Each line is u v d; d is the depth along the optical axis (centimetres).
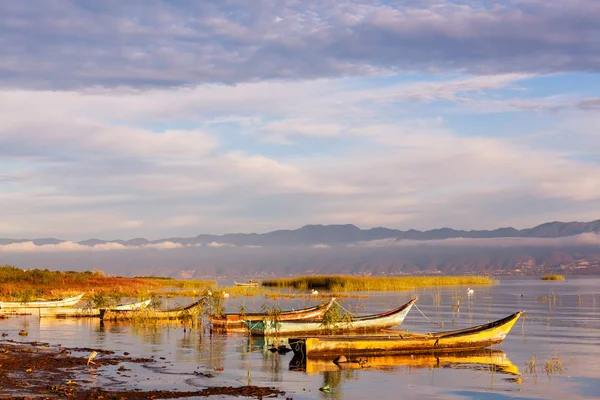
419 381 2984
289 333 4522
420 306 7669
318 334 4575
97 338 4431
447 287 13375
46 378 2827
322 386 2845
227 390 2675
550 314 6681
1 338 4394
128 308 6244
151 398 2502
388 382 2955
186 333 4778
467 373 3181
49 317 6175
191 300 8119
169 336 4578
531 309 7319
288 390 2744
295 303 7938
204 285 12750
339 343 3594
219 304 5631
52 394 2511
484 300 9006
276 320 4500
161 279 14612
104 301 6406
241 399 2541
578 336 4697
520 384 2950
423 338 3744
